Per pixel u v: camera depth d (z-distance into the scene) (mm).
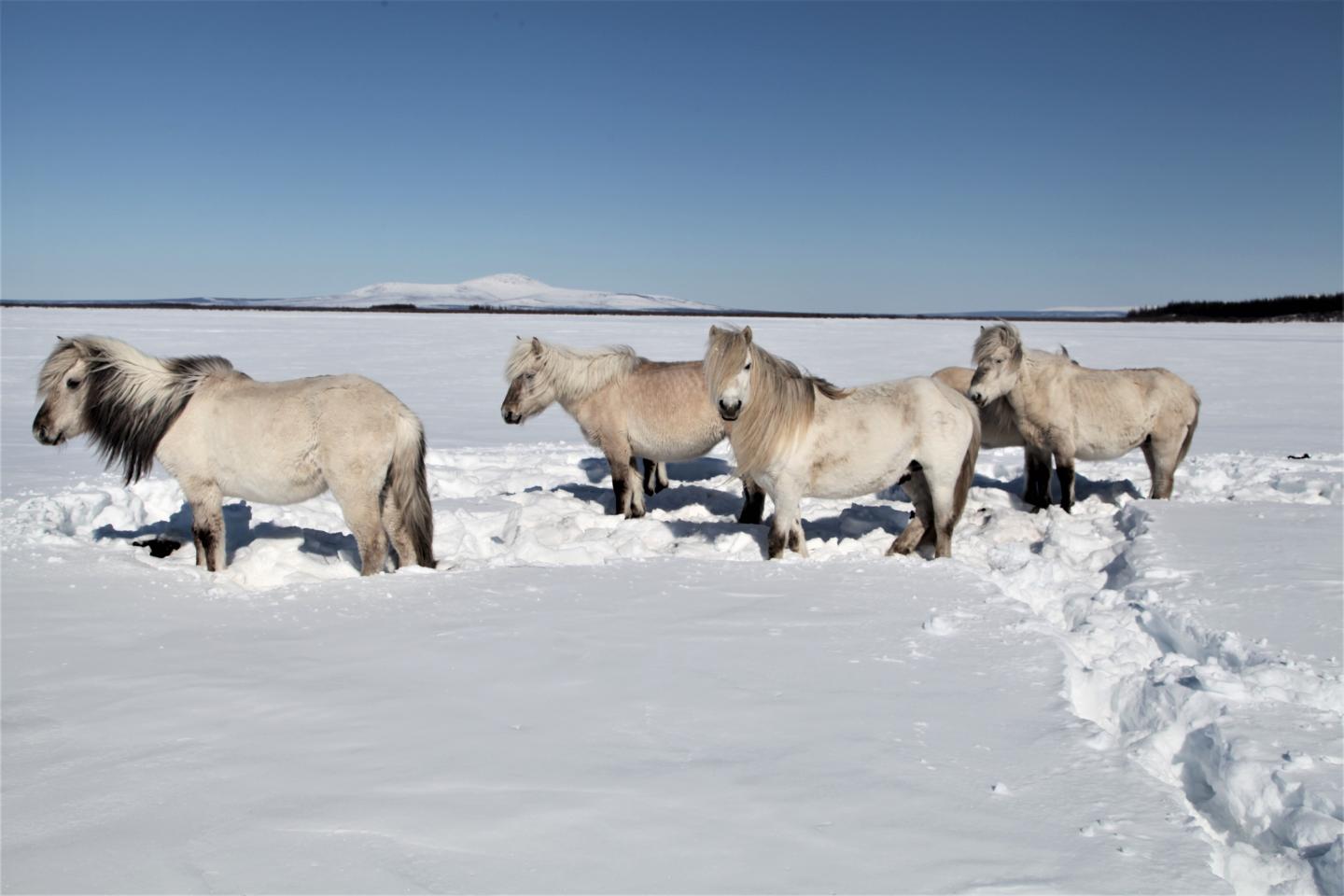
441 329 41844
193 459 5609
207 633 4137
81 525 7656
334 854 2260
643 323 57875
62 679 3541
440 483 9617
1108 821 2475
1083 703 3775
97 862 2238
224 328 40250
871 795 2598
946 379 9250
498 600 4621
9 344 28000
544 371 8047
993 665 3699
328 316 60094
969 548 6809
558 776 2689
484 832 2363
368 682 3479
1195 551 5945
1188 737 3316
